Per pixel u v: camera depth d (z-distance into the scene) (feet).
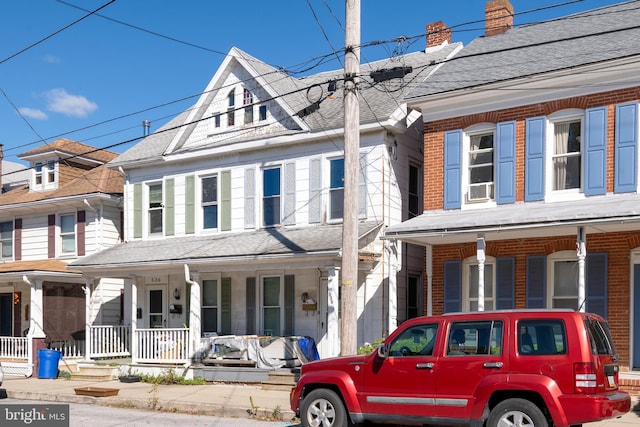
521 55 57.31
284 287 66.64
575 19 61.00
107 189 82.64
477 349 30.78
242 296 69.26
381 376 32.96
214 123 72.54
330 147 64.59
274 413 43.65
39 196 88.48
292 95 67.72
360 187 62.23
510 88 53.11
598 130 49.57
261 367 59.82
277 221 67.51
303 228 65.31
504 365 29.76
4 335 90.07
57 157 89.92
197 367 62.59
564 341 28.91
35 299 75.20
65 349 78.54
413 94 58.29
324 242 57.57
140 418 43.62
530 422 28.71
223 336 64.90
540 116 52.29
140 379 64.44
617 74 48.88
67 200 83.25
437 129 57.52
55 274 75.36
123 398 51.24
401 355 32.81
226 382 60.70
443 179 56.70
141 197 77.66
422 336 32.71
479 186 55.06
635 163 47.85
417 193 66.39
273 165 68.18
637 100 48.21
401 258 62.59
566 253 51.52
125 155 80.07
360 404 33.47
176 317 74.02
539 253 52.29
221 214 71.00
